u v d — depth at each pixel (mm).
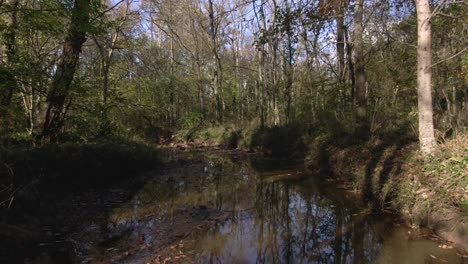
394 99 15133
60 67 9609
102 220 7066
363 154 10188
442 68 12320
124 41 17812
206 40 31312
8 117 10188
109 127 13711
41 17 8078
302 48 21859
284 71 21656
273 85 22000
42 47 11125
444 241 5508
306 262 5191
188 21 29547
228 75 34344
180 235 6328
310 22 7508
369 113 12961
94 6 9047
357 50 12453
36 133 9734
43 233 5984
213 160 17062
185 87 30422
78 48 9898
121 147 12164
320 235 6367
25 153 7906
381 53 16250
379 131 11266
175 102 29828
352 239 6090
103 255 5312
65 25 9289
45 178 7945
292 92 24016
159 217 7422
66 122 11133
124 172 12016
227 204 8656
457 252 5117
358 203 8180
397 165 7820
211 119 27750
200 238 6199
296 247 5809
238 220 7312
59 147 9320
